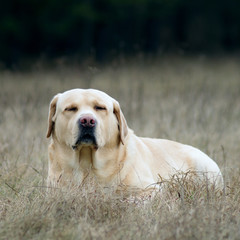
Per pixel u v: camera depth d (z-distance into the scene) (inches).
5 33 1574.8
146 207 292.2
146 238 250.1
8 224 266.1
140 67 1071.6
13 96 778.2
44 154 417.7
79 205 283.1
